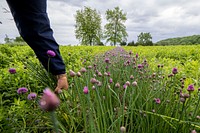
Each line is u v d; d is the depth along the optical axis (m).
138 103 1.86
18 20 1.94
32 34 1.95
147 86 2.27
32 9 1.90
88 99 1.33
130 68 2.89
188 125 1.47
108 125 1.60
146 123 1.63
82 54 7.20
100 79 2.13
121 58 4.50
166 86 2.20
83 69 1.69
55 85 2.26
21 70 3.11
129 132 1.61
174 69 1.79
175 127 1.54
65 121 1.86
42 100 0.62
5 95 2.55
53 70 2.04
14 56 5.12
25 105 2.00
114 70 2.95
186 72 3.60
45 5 2.05
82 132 1.72
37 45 1.99
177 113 1.58
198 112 1.71
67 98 2.24
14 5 1.88
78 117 1.86
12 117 1.87
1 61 4.66
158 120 1.62
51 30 2.10
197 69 3.55
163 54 8.51
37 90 2.63
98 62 4.15
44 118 1.94
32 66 2.55
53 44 2.05
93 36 60.22
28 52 6.70
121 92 2.31
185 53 7.62
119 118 1.40
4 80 2.90
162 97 1.91
